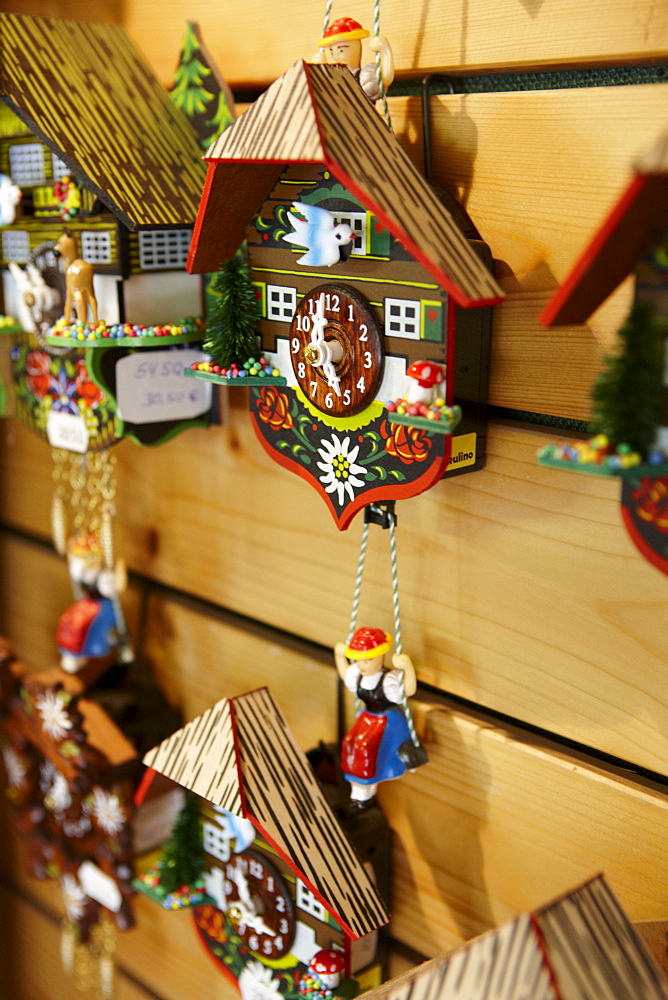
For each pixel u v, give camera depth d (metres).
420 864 0.75
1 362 0.91
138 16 0.83
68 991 1.17
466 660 0.70
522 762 0.67
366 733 0.68
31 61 0.68
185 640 0.93
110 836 0.89
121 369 0.76
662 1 0.53
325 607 0.80
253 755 0.65
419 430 0.59
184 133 0.75
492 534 0.66
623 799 0.62
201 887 0.79
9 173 0.82
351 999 0.71
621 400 0.47
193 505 0.90
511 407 0.64
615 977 0.46
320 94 0.54
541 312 0.61
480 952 0.46
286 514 0.82
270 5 0.73
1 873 1.26
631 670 0.61
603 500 0.60
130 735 0.91
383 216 0.51
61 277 0.79
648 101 0.54
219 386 0.82
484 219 0.63
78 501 0.95
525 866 0.68
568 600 0.63
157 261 0.75
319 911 0.69
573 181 0.58
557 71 0.60
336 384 0.62
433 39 0.63
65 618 0.92
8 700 0.97
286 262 0.64
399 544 0.73
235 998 0.92
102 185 0.67
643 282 0.48
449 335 0.56
